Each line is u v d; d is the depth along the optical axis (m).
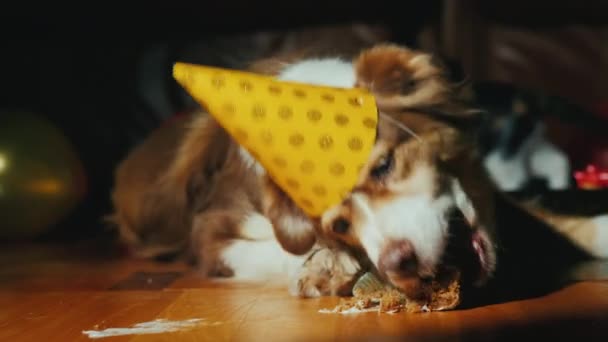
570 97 1.94
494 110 1.60
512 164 1.58
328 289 1.03
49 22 1.99
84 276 1.23
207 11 1.96
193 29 2.01
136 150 1.54
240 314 0.94
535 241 1.17
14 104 2.04
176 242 1.38
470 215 0.96
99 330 0.90
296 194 0.97
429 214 0.92
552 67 1.94
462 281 0.95
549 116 1.64
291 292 1.04
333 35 1.97
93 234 1.79
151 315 0.96
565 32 1.94
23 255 1.48
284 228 1.05
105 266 1.33
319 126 0.93
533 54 1.94
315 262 1.04
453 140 0.98
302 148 0.93
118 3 1.96
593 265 1.14
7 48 2.04
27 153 1.62
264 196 1.07
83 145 2.03
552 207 1.21
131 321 0.93
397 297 0.93
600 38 1.93
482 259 0.95
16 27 2.01
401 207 0.92
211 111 0.95
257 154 0.96
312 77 1.07
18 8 1.95
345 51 1.15
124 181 1.50
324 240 1.02
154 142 1.49
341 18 1.96
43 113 2.04
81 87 2.04
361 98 0.95
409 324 0.87
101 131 2.03
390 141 0.94
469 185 1.00
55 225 1.70
